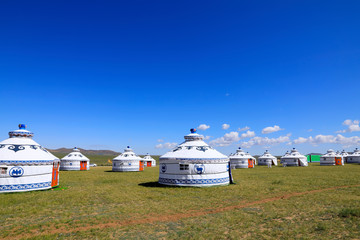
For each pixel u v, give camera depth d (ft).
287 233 30.35
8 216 39.99
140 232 31.89
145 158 234.99
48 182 69.15
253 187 69.72
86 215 40.60
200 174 72.49
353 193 57.77
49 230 33.01
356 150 260.21
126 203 49.65
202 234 30.68
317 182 78.84
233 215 39.34
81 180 92.27
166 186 74.23
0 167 61.21
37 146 73.10
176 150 80.74
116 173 129.29
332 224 33.22
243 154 189.37
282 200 50.62
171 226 34.30
